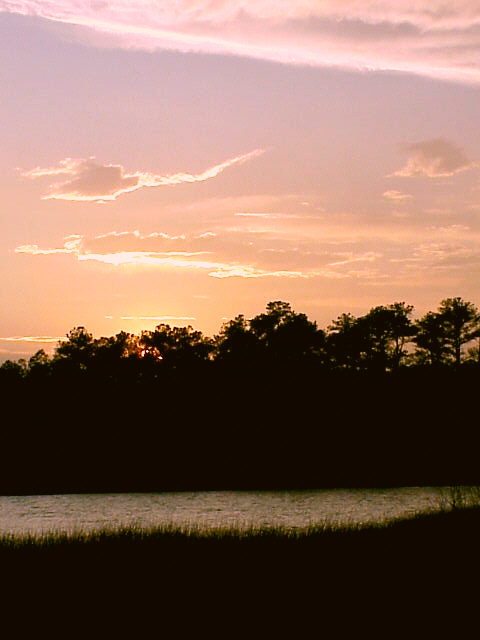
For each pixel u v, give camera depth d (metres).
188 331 94.94
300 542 20.62
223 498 55.78
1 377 82.88
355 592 16.58
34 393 82.06
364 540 21.03
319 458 75.94
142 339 94.50
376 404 81.50
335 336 98.12
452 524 23.06
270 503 50.66
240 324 96.62
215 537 20.89
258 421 79.81
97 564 18.27
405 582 17.22
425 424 79.44
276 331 94.94
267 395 82.06
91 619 15.23
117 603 15.89
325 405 81.88
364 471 72.25
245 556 19.06
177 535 20.92
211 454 75.75
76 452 73.69
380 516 40.34
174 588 16.73
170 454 75.88
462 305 95.56
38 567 18.08
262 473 71.56
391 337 97.94
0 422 77.06
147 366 91.25
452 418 79.75
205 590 16.62
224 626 14.95
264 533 21.59
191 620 15.14
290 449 76.75
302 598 16.19
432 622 15.05
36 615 15.38
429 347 96.06
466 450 75.44
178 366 89.19
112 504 50.94
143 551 19.33
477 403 81.00
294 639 14.41
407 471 71.50
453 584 17.08
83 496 58.47
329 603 15.91
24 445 73.69
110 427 78.06
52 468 70.62
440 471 71.38
